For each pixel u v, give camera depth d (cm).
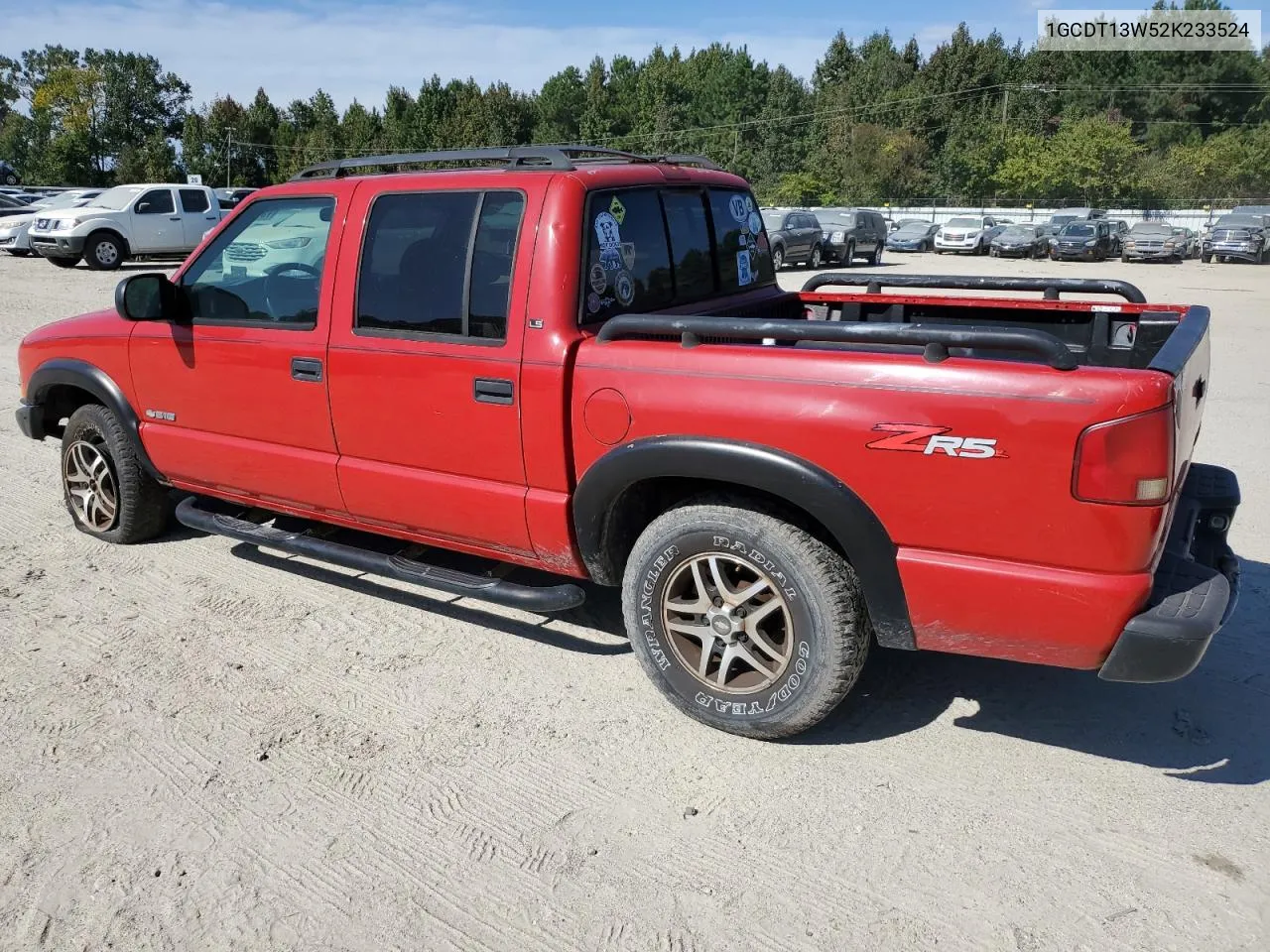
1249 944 256
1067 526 281
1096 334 429
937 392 291
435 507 396
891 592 310
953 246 3666
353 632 438
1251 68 7925
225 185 8775
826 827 304
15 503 612
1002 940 259
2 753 347
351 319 400
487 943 263
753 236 470
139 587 484
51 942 265
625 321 338
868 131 6744
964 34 8088
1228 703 370
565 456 355
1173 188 6106
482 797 322
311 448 428
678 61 9912
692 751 346
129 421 492
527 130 9012
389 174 397
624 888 281
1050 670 398
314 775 334
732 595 337
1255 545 522
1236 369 1059
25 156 9250
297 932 268
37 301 1569
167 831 307
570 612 456
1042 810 310
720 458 319
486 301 366
